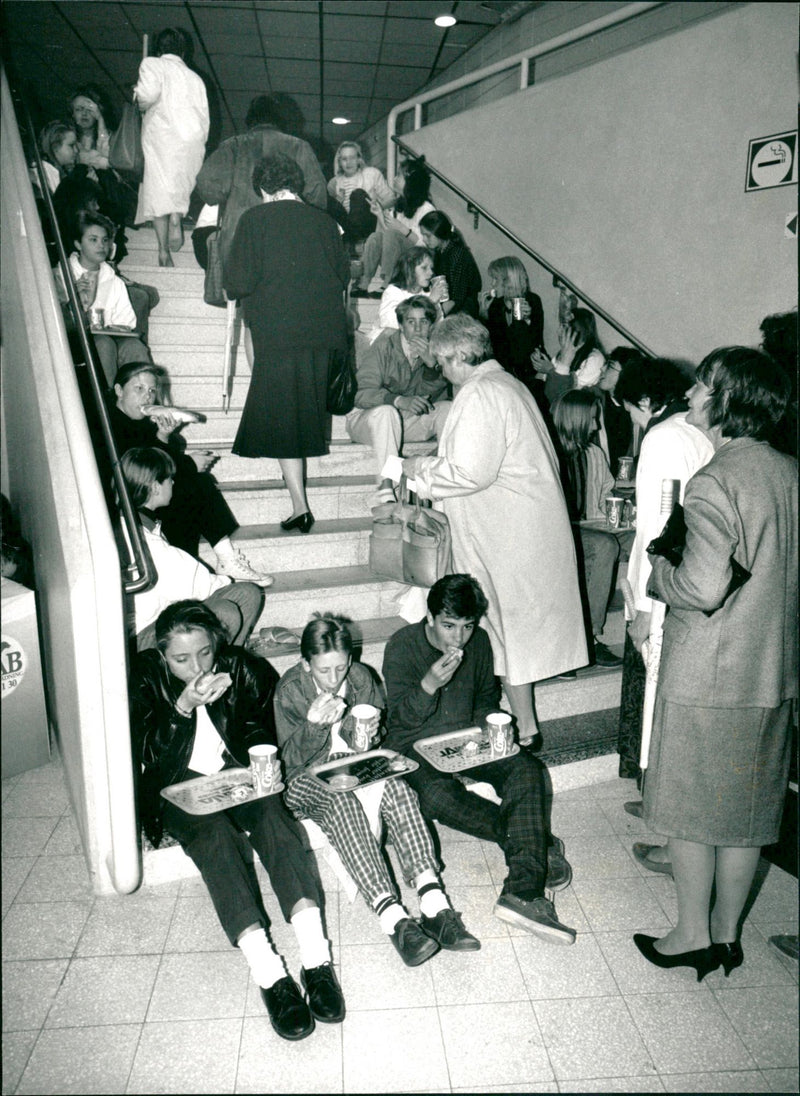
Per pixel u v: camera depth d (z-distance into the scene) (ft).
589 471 13.02
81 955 7.41
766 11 11.48
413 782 8.58
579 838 9.39
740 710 6.53
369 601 11.17
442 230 14.12
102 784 7.80
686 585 6.34
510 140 17.02
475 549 8.98
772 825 6.81
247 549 11.19
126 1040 6.53
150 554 8.89
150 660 7.93
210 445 13.01
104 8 20.99
